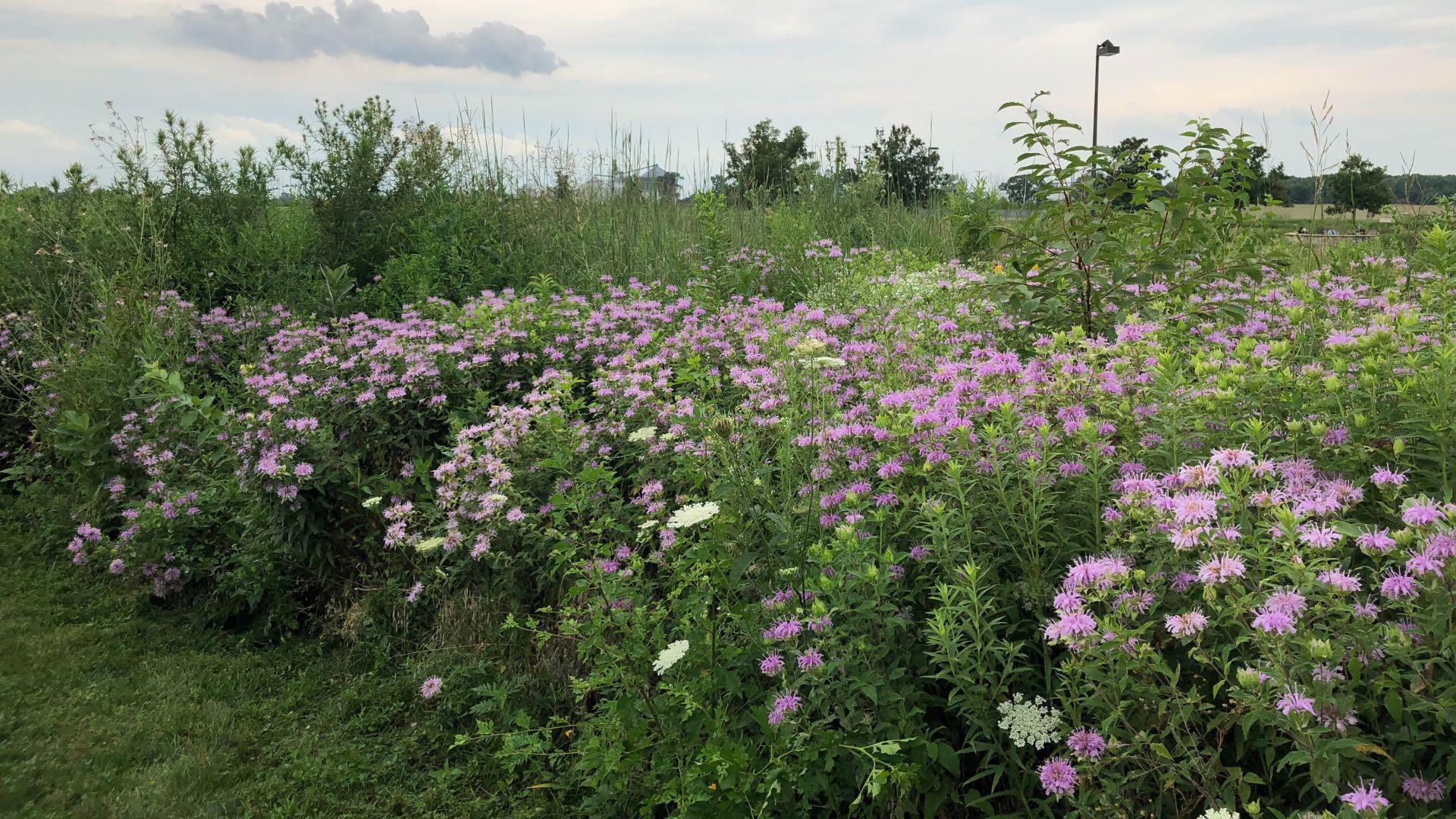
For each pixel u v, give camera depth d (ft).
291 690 13.25
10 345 24.30
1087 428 8.45
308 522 14.47
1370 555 6.46
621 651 9.30
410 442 15.51
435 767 11.41
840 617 8.64
